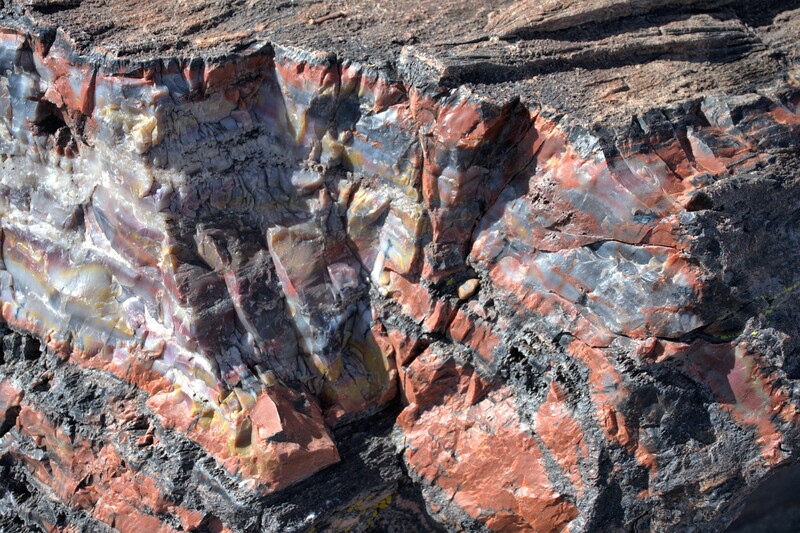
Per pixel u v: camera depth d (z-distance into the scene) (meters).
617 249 0.88
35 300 1.00
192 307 0.93
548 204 0.89
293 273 0.94
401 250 0.94
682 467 0.88
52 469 0.99
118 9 0.99
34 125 0.98
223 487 0.92
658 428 0.88
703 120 0.91
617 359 0.88
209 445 0.93
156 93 0.91
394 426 0.96
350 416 0.96
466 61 0.91
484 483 0.93
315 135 0.94
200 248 0.94
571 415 0.90
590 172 0.87
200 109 0.93
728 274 0.86
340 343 0.95
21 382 1.00
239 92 0.94
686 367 0.88
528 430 0.91
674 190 0.87
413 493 0.96
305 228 0.95
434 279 0.93
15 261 1.01
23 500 1.01
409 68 0.91
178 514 0.94
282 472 0.91
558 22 0.96
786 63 0.98
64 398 0.97
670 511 0.89
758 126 0.91
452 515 0.94
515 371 0.92
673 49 0.97
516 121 0.91
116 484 0.96
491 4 1.01
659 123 0.89
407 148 0.92
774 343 0.87
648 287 0.86
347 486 0.94
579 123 0.88
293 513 0.92
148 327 0.96
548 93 0.91
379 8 1.00
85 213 0.98
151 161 0.93
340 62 0.92
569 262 0.89
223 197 0.95
